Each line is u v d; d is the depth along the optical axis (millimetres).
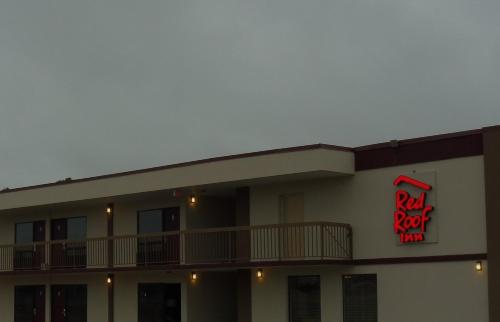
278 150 22234
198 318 26500
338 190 22531
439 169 20469
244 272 24734
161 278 27266
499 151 19250
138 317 27891
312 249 22703
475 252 19625
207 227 27078
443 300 20109
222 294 27344
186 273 26438
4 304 32875
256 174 22672
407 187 21031
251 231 24359
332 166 21688
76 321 29984
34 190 29484
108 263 28688
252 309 24391
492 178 19328
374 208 21703
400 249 21078
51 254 30594
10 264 32219
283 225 22156
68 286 30562
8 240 32906
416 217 20719
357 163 22203
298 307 23359
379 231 21531
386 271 21297
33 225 32031
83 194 27641
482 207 19594
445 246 20188
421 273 20594
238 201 24922
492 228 19234
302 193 23422
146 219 27906
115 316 28594
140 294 27938
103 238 27172
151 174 25484
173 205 27078
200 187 24734
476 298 19516
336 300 22391
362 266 21828
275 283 23891
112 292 28797
